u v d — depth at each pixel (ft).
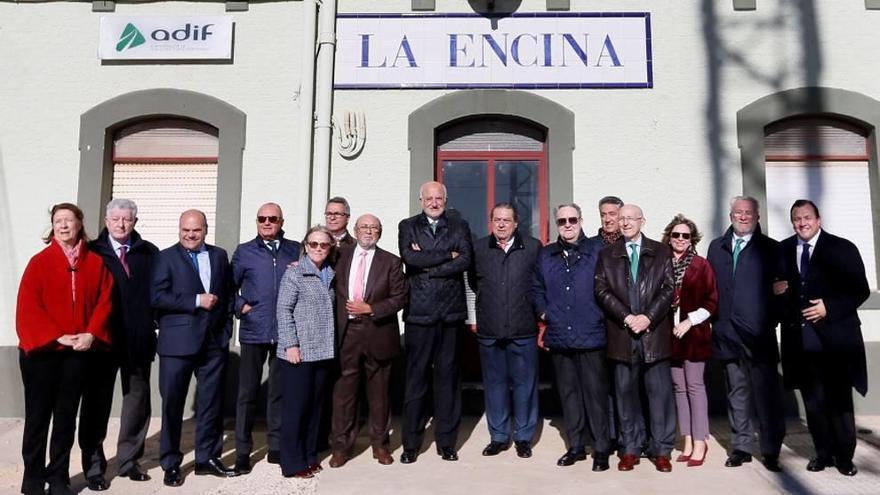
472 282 16.29
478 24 21.09
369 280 15.01
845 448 14.01
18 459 15.89
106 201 21.11
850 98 20.54
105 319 13.16
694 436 14.97
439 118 20.77
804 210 14.25
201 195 21.36
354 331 15.02
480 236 21.47
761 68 20.79
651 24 21.07
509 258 15.60
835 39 20.83
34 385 12.67
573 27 21.01
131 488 13.60
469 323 20.95
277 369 15.42
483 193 21.61
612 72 20.85
